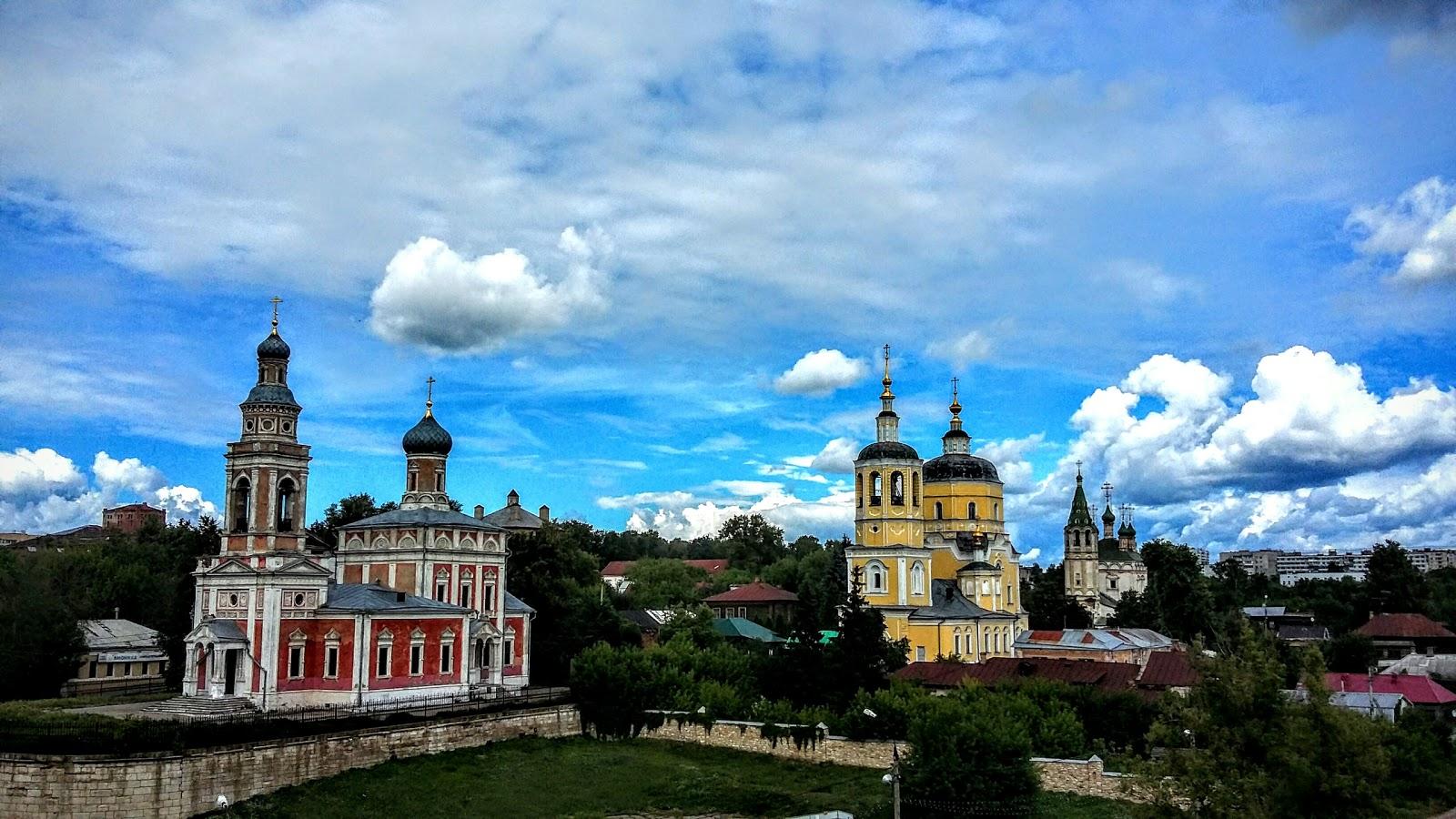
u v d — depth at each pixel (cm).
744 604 18888
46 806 6538
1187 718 5175
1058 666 10562
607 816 7231
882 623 10050
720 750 9088
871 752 8369
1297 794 4800
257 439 9194
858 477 13538
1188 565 17725
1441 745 8194
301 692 8838
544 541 12525
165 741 6806
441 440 11556
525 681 11088
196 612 9038
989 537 14525
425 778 7812
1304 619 18725
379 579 10225
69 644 10662
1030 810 6750
